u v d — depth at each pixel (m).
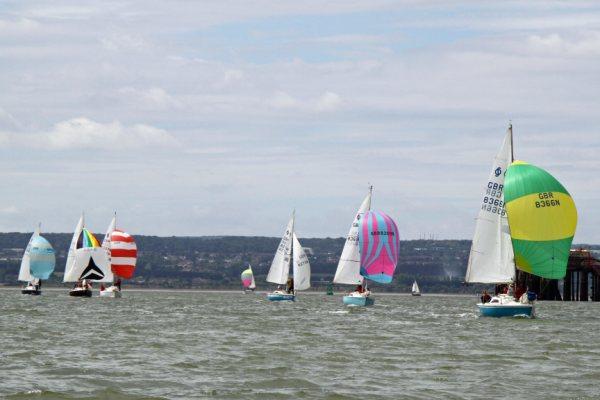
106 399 97.31
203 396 99.62
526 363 129.12
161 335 169.12
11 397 97.00
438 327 195.00
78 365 121.25
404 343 156.62
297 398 99.31
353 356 135.25
